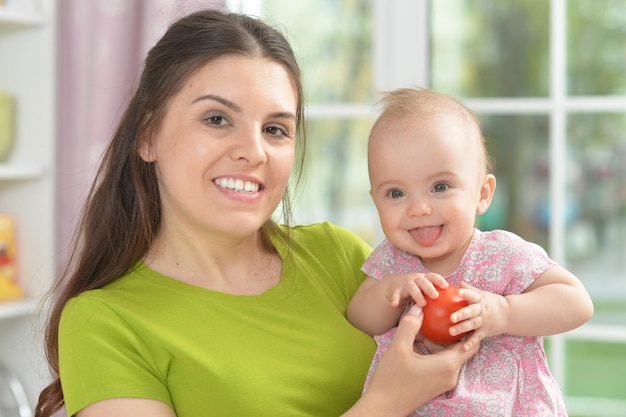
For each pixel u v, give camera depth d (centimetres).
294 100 192
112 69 329
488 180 196
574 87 335
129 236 195
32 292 320
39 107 320
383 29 336
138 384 174
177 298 186
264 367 183
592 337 337
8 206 326
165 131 186
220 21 188
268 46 188
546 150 337
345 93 349
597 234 338
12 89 324
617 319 337
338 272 215
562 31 334
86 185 327
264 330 188
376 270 199
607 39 332
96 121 329
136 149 193
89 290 188
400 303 187
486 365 183
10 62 324
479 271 187
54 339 201
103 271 195
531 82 338
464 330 172
